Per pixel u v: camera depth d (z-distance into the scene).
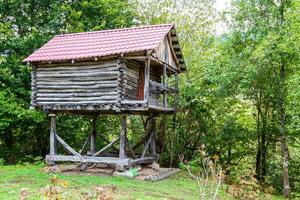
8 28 22.59
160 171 17.98
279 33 16.05
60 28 22.97
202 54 25.25
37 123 22.05
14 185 12.63
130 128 24.09
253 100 20.19
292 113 15.41
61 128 22.91
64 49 16.98
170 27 16.83
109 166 18.31
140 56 15.13
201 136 21.58
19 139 23.53
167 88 17.27
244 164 21.42
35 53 17.12
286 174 17.52
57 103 16.39
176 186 14.70
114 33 17.47
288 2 16.62
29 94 21.73
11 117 20.78
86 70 16.06
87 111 16.98
